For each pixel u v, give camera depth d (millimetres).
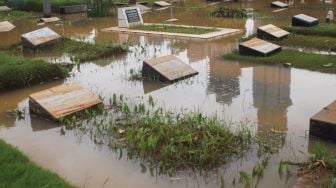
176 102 7746
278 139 6078
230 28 15727
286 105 7543
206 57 11328
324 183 4605
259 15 18859
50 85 9055
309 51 12016
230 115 7070
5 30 16156
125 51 12070
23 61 9602
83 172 5199
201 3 23781
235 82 9016
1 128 6695
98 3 19703
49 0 19266
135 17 16406
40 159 5562
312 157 5246
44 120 6949
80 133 6414
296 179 4910
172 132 5992
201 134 5969
